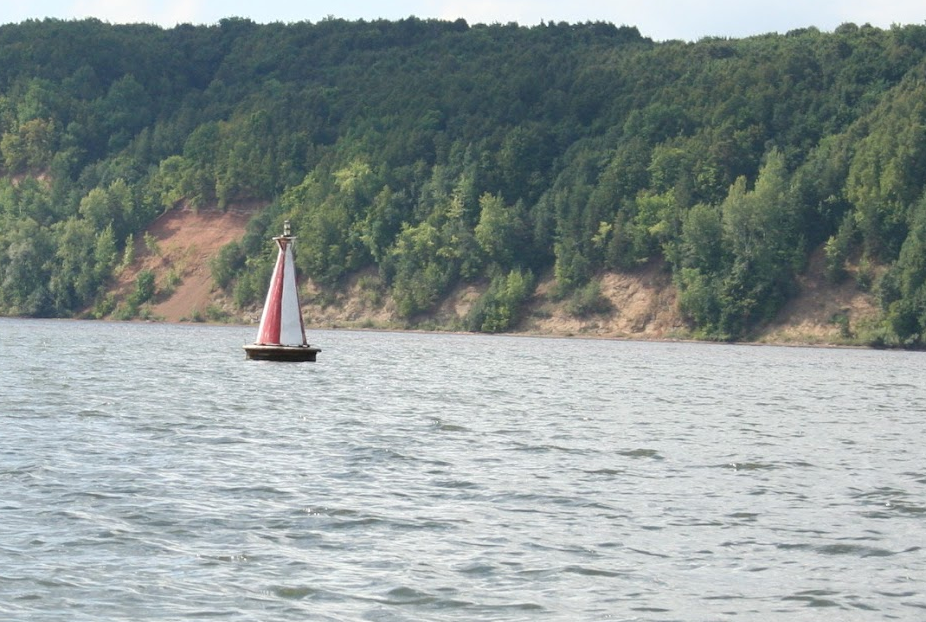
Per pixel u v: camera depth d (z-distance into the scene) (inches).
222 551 1389.0
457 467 2020.2
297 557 1371.8
